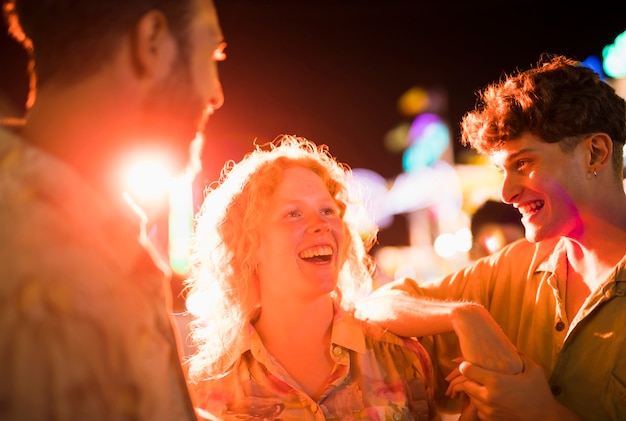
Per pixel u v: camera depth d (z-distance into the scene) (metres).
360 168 8.02
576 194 1.87
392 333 1.97
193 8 1.12
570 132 1.84
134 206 1.20
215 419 1.33
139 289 1.05
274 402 1.83
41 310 0.96
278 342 1.94
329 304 1.97
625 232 1.91
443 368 2.08
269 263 1.95
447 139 7.41
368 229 2.26
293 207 1.95
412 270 7.13
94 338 0.98
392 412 1.84
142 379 1.01
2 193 0.99
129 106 1.09
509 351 1.80
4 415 0.93
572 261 1.99
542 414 1.74
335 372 1.88
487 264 2.18
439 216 7.07
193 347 2.17
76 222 1.02
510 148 1.90
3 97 1.23
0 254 0.96
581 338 1.87
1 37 1.73
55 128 1.09
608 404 1.80
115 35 1.07
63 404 0.95
